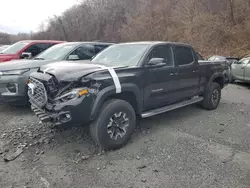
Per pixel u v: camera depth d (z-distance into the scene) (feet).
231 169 10.23
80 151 11.78
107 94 11.32
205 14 76.28
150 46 14.30
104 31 127.44
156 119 16.89
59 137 13.35
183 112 18.83
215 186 9.05
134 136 13.71
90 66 12.09
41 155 11.32
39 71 13.00
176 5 92.53
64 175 9.73
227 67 21.90
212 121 16.65
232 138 13.60
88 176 9.68
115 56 14.92
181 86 16.12
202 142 12.98
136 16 104.42
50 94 11.25
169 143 12.80
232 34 67.05
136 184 9.17
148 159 11.05
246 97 25.79
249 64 32.27
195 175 9.77
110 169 10.19
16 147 12.05
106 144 11.60
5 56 25.71
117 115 11.92
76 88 10.74
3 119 16.25
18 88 16.99
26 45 27.45
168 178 9.55
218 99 20.22
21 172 9.90
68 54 21.16
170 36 84.69
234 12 70.74
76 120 10.63
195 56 17.61
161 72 14.29
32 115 17.13
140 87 13.03
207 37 71.56
